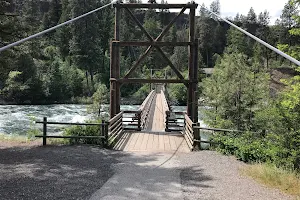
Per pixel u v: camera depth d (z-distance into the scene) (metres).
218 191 5.38
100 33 70.19
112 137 9.94
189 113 11.70
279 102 9.48
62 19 71.50
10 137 11.02
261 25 92.44
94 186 5.55
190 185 5.71
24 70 45.19
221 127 15.22
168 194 5.20
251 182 5.89
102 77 60.84
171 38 86.12
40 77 49.34
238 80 15.66
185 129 10.97
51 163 7.11
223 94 15.83
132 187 5.55
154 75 53.34
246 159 7.50
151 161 7.59
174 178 6.15
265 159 7.41
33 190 5.24
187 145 9.70
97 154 8.20
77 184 5.64
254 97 15.23
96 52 59.19
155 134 11.55
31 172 6.34
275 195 5.19
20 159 7.42
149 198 4.99
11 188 5.31
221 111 15.88
